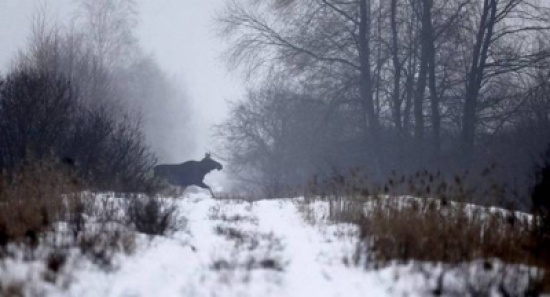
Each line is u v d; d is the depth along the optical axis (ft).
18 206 107.55
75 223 108.99
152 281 78.64
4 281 71.15
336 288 79.92
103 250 89.51
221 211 168.25
